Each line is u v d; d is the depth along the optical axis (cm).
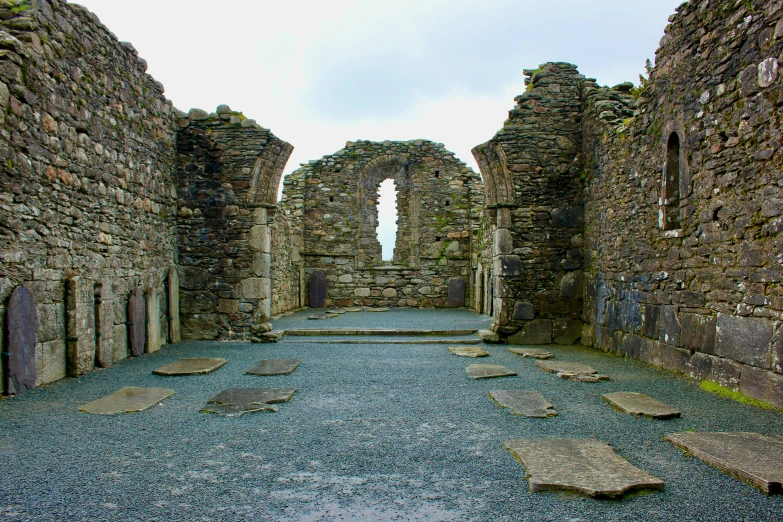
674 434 431
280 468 375
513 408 525
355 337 1077
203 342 989
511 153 1013
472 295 1870
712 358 608
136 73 835
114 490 336
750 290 542
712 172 603
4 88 524
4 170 527
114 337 753
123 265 784
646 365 754
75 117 657
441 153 1972
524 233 1010
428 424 480
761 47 524
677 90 679
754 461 364
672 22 691
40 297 591
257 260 1010
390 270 1953
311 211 1944
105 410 510
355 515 305
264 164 1012
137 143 838
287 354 866
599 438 437
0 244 525
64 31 636
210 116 1017
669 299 698
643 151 768
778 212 502
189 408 529
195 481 351
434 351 908
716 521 295
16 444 417
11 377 546
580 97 1015
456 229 1961
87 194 684
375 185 2016
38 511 306
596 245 943
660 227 719
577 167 1011
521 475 361
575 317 1004
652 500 321
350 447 419
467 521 298
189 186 1012
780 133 498
